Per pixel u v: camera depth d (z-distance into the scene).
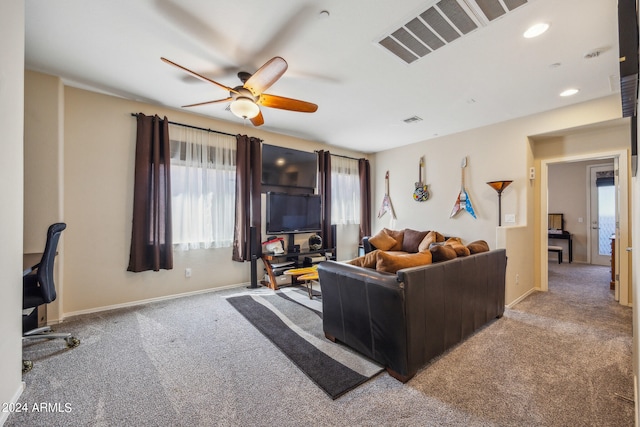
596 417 1.49
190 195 3.67
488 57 2.35
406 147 5.31
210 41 2.15
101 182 3.09
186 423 1.45
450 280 2.11
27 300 2.07
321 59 2.39
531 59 2.38
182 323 2.75
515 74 2.64
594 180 5.99
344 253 5.57
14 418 1.48
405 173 5.34
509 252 3.29
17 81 1.57
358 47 2.21
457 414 1.52
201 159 3.77
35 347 2.25
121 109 3.20
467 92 3.03
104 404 1.59
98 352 2.17
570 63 2.45
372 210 5.98
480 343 2.33
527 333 2.52
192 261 3.73
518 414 1.52
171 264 3.36
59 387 1.73
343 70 2.57
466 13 1.83
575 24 1.93
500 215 3.99
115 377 1.85
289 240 4.63
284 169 4.54
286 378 1.84
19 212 1.61
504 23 1.92
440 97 3.16
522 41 2.13
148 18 1.89
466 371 1.93
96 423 1.45
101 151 3.09
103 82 2.82
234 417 1.49
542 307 3.23
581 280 4.52
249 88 2.40
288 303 3.38
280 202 4.39
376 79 2.74
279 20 1.91
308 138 4.88
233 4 1.76
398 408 1.56
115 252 3.18
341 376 1.85
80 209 2.98
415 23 1.94
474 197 4.30
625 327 2.65
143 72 2.62
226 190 4.00
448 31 2.02
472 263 2.37
